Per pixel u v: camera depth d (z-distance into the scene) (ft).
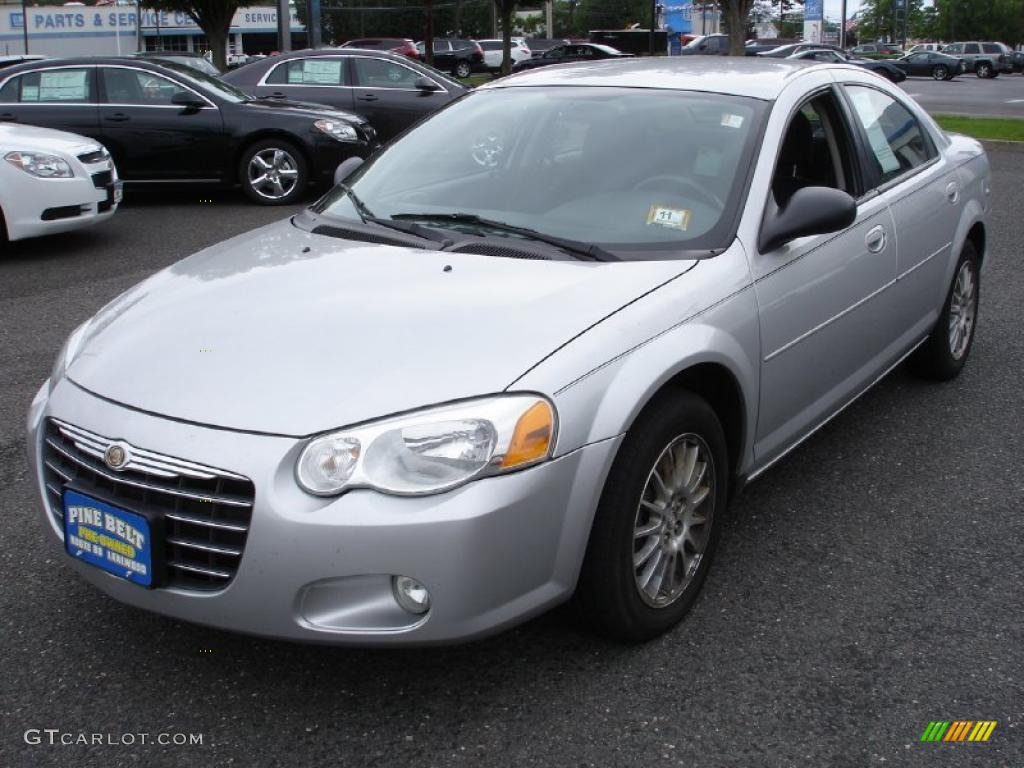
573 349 9.17
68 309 22.45
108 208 29.66
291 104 38.99
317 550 8.29
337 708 9.30
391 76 44.27
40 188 27.35
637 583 9.81
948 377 17.72
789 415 12.12
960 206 16.55
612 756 8.68
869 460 14.69
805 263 11.94
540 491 8.68
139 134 36.58
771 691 9.52
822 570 11.70
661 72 13.67
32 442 9.96
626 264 10.64
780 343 11.48
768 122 12.28
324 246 11.63
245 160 37.37
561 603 9.38
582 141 12.49
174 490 8.67
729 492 11.45
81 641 10.30
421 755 8.71
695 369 10.37
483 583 8.50
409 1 172.76
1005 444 15.24
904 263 14.49
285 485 8.42
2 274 25.81
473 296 9.90
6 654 10.09
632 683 9.62
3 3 186.19
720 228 11.22
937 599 11.11
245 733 8.98
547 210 11.75
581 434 8.93
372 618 8.48
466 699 9.41
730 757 8.67
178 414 8.86
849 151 13.80
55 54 187.93
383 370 8.87
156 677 9.73
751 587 11.32
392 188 12.87
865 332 13.62
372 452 8.38
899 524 12.80
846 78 14.52
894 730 9.00
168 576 8.89
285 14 71.77
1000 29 291.99
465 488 8.41
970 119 64.59
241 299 10.30
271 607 8.48
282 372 9.00
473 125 13.43
